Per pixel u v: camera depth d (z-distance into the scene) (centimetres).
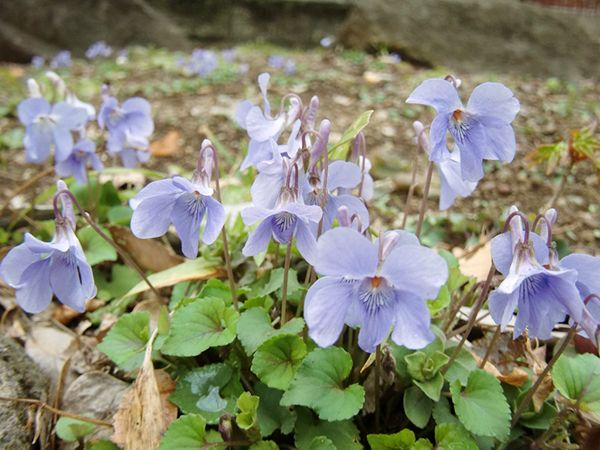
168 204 8
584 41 38
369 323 7
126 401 9
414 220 16
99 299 12
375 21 39
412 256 6
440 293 9
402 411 9
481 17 38
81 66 38
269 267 11
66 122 12
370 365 9
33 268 8
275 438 9
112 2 48
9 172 19
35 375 10
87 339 11
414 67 38
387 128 23
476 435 8
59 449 9
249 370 9
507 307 7
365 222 8
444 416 8
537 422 9
